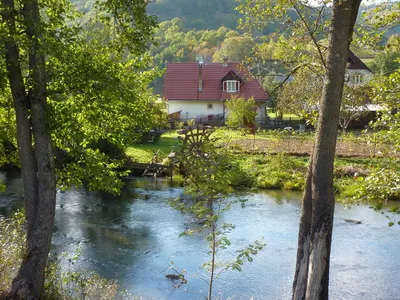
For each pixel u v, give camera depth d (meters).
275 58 11.27
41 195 10.37
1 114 11.81
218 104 53.25
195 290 13.29
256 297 12.99
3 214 19.34
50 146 10.55
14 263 10.22
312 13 9.98
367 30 10.75
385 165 10.15
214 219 9.45
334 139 9.24
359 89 16.08
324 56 10.59
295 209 21.84
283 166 28.31
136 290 13.17
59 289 10.96
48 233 10.38
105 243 16.94
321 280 9.16
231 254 15.94
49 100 11.16
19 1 9.84
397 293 13.33
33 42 9.39
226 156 10.09
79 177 11.70
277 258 15.70
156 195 24.31
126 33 11.18
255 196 24.34
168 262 15.25
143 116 12.34
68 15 11.25
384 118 10.98
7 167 29.28
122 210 21.44
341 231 18.50
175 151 10.57
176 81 54.88
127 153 33.03
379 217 20.42
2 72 9.76
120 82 10.51
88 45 10.84
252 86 53.16
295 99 29.64
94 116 11.31
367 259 15.68
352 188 23.33
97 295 11.45
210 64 56.53
